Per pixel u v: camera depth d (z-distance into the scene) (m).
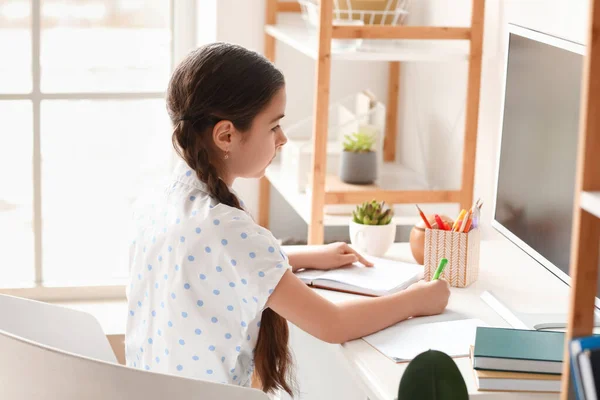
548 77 1.51
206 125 1.40
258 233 1.35
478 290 1.68
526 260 1.90
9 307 1.58
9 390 1.27
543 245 1.53
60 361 1.22
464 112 2.37
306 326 1.37
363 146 2.38
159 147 2.89
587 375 0.90
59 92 2.75
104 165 2.85
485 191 2.24
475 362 1.26
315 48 2.14
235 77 1.38
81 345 1.63
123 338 2.55
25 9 2.66
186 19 2.83
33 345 1.22
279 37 2.47
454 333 1.44
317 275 1.70
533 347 1.28
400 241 2.73
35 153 2.77
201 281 1.36
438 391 1.08
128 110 2.84
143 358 1.49
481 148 2.25
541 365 1.24
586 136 0.98
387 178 2.59
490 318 1.53
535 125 1.56
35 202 2.79
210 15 2.69
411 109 2.75
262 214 2.82
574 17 1.82
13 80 2.70
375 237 1.86
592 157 0.98
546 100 1.52
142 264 1.45
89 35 2.74
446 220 1.78
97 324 1.65
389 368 1.31
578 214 1.00
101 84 2.79
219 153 1.43
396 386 1.25
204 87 1.38
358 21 2.26
